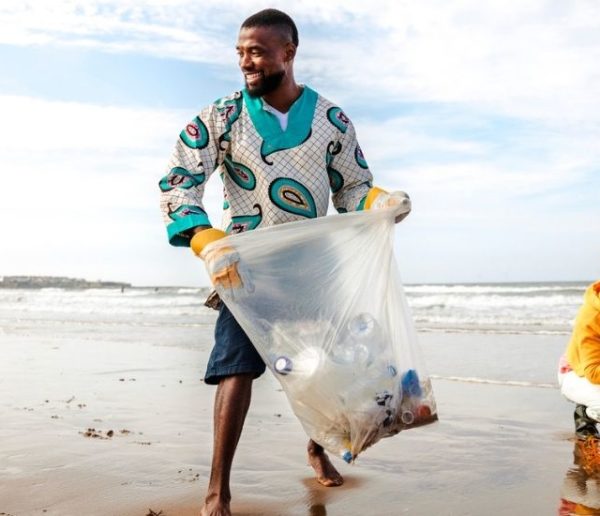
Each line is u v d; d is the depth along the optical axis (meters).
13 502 2.97
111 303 29.53
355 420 2.54
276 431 4.39
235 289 2.58
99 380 6.71
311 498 3.03
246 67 2.74
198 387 6.23
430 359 8.27
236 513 2.83
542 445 4.02
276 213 2.78
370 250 2.73
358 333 2.63
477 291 33.19
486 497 3.05
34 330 13.86
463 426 4.55
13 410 5.14
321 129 2.84
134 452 3.81
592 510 2.88
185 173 2.74
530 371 7.17
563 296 23.38
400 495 3.07
